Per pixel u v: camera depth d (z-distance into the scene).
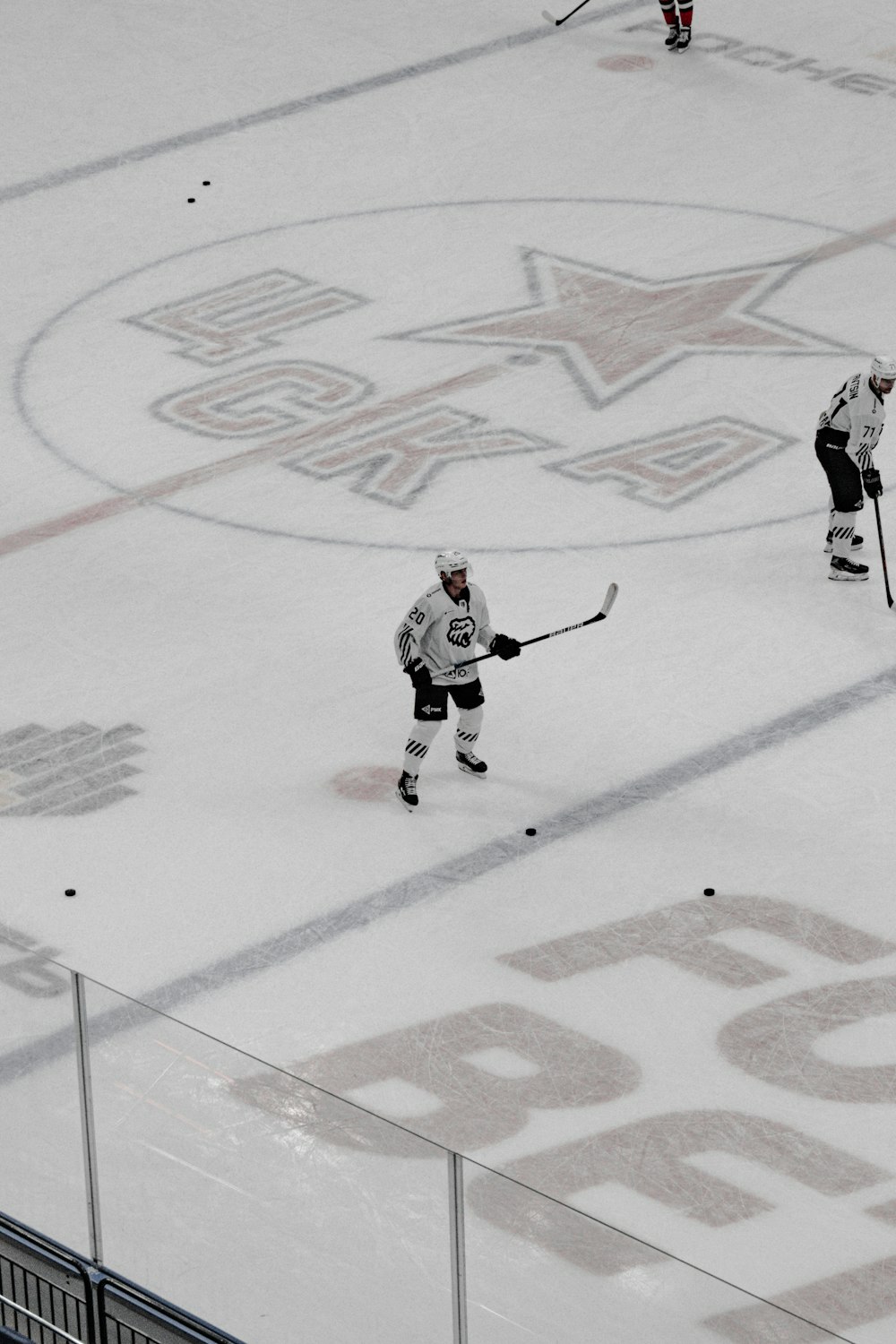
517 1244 24.80
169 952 40.41
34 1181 30.09
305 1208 26.80
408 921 41.12
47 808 45.44
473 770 46.12
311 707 49.22
